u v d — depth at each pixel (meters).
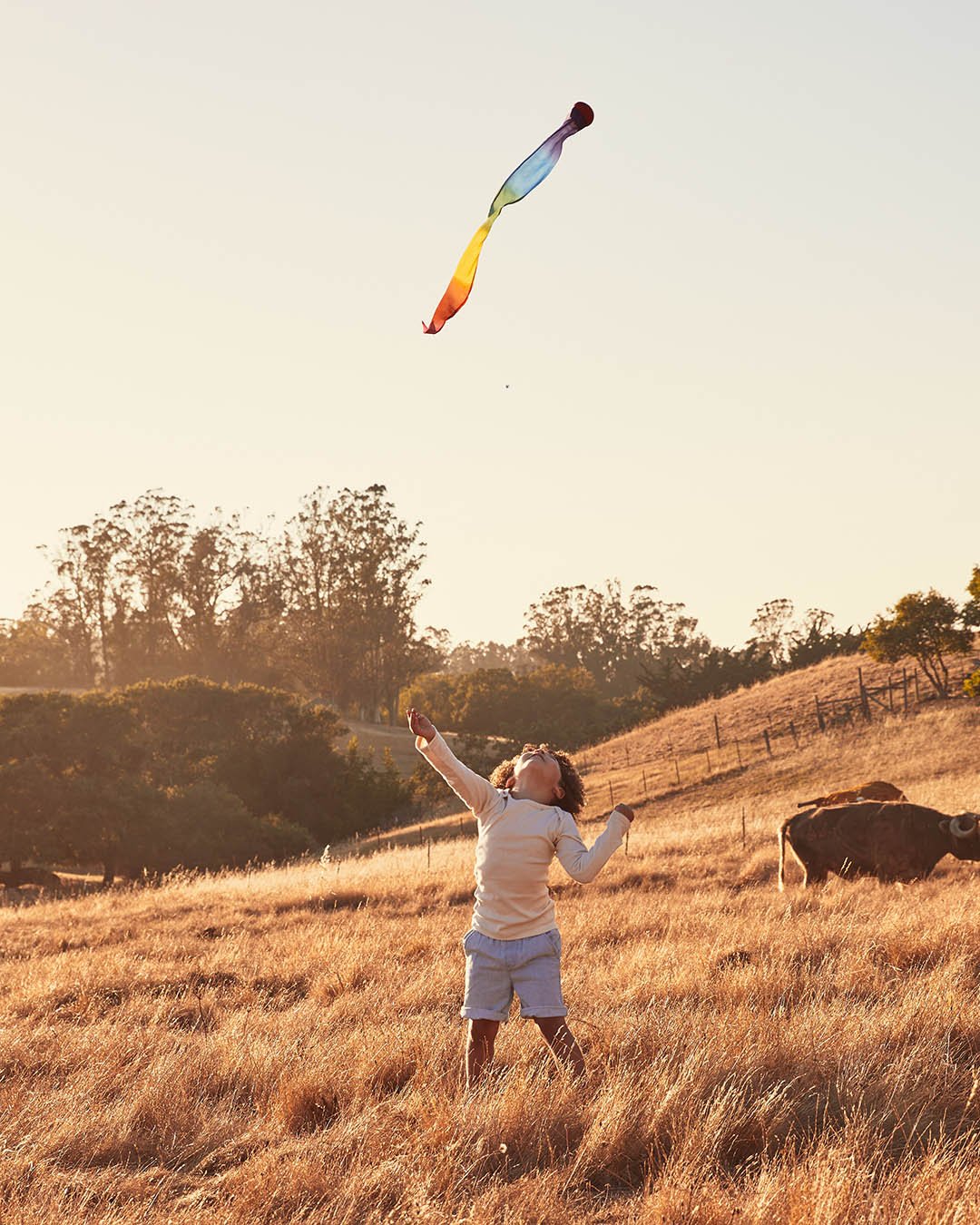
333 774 66.12
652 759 47.50
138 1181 4.21
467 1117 4.36
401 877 19.47
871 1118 4.29
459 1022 6.54
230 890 20.62
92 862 49.94
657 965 7.78
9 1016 8.12
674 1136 4.16
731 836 21.45
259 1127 4.86
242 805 54.88
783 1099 4.51
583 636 146.12
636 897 14.27
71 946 14.05
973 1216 3.25
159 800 50.75
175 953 11.84
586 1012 6.49
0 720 52.47
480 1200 3.63
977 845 14.04
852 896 12.42
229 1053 5.98
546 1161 4.19
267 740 65.81
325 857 21.12
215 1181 4.23
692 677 67.44
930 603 42.22
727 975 7.07
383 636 111.94
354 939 11.04
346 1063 5.58
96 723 53.31
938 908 9.81
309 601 112.44
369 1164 4.11
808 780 35.75
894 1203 3.41
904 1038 5.32
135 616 115.44
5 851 47.59
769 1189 3.51
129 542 115.44
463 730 103.75
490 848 4.86
